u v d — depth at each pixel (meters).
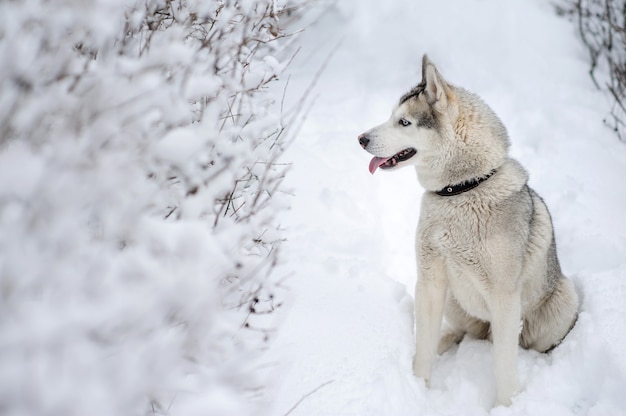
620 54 7.38
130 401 1.88
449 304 3.82
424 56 3.32
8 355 1.60
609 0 7.75
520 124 6.26
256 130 2.89
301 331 3.18
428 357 3.39
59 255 1.82
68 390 1.65
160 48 2.31
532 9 7.69
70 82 2.11
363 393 2.91
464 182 3.26
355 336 3.25
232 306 2.99
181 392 2.23
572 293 3.70
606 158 5.83
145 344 2.00
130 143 2.10
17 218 1.77
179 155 2.14
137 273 1.99
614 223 4.89
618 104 6.74
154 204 2.36
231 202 3.10
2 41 1.91
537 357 3.79
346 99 6.30
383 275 3.93
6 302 1.68
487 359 3.64
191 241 2.04
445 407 3.28
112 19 2.24
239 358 2.46
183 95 2.36
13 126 1.89
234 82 2.92
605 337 3.47
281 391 2.81
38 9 1.98
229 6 3.15
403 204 5.07
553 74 7.02
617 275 3.94
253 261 2.81
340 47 7.33
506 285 3.23
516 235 3.21
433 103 3.31
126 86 2.09
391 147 3.42
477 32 7.40
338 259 3.97
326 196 4.70
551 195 5.24
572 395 3.30
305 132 5.73
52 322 1.66
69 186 1.85
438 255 3.39
